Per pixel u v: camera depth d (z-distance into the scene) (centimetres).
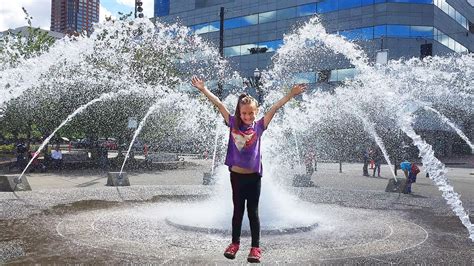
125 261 550
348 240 694
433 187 1811
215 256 576
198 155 3972
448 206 1111
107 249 609
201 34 6625
